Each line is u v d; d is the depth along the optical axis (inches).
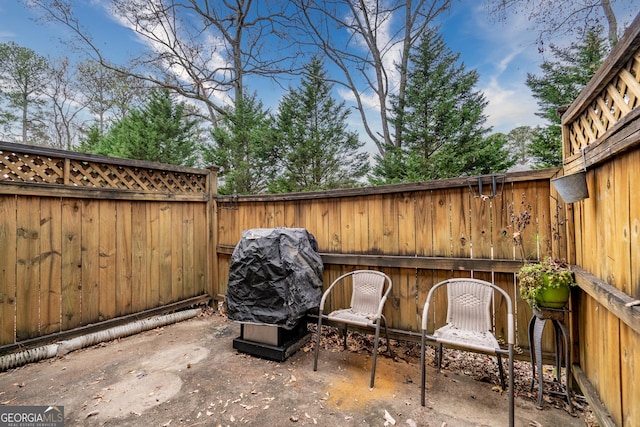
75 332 114.7
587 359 73.5
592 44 195.0
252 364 102.3
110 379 92.3
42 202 108.3
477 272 99.3
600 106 60.7
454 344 76.9
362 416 74.4
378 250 117.3
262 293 107.7
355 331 126.8
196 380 91.8
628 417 52.2
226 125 343.3
